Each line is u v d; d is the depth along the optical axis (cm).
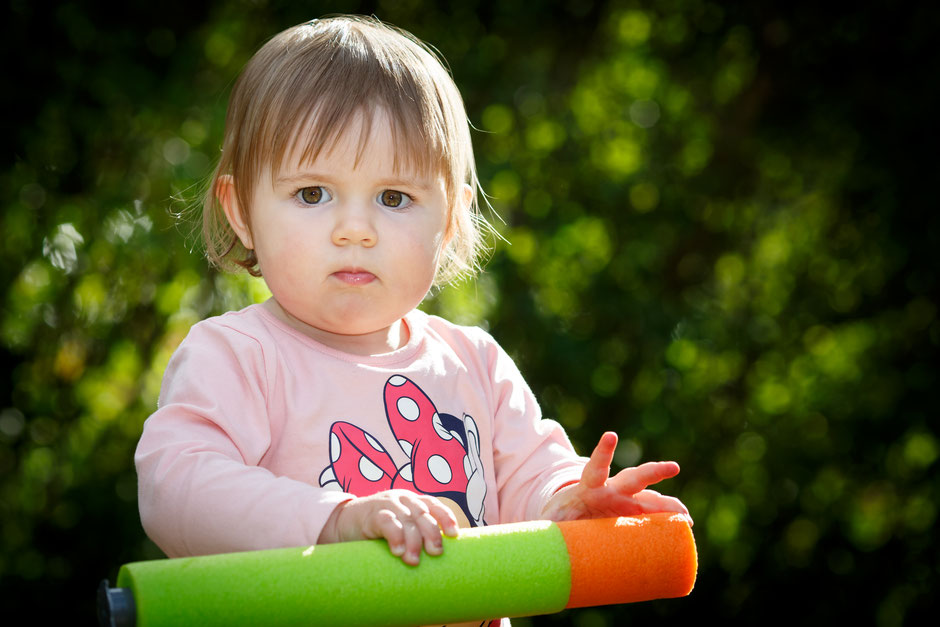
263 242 155
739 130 441
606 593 128
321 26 167
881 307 446
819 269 451
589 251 427
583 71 428
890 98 428
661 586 131
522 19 412
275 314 161
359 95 152
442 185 158
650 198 434
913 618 442
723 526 441
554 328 402
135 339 363
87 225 355
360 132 150
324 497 127
